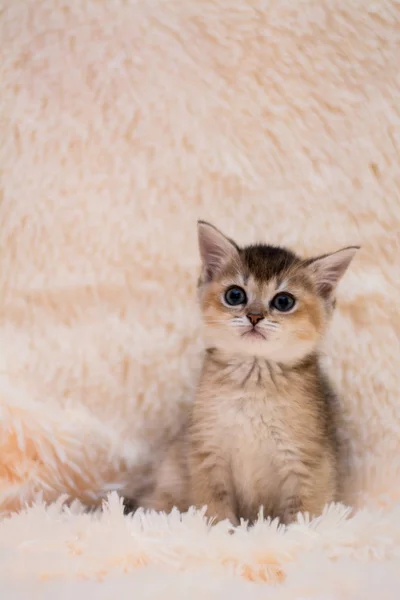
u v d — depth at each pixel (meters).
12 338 0.67
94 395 0.67
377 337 0.67
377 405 0.66
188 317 0.68
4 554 0.51
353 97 0.68
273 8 0.68
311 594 0.48
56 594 0.48
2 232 0.68
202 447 0.59
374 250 0.68
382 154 0.68
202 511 0.54
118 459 0.65
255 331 0.58
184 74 0.69
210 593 0.48
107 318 0.68
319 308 0.60
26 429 0.62
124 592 0.48
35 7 0.67
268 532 0.51
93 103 0.68
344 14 0.68
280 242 0.69
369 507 0.58
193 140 0.69
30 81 0.68
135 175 0.69
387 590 0.49
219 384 0.59
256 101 0.69
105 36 0.68
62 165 0.68
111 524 0.52
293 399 0.58
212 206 0.69
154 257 0.69
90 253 0.68
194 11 0.68
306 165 0.69
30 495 0.61
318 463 0.59
